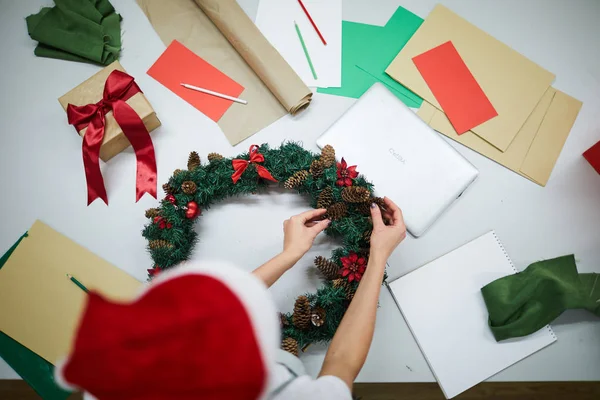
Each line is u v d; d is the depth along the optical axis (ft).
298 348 2.85
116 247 3.03
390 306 2.98
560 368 2.92
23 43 3.34
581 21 3.53
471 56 3.38
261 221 3.09
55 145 3.20
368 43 3.40
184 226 2.90
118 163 3.16
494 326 2.91
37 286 2.93
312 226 2.63
